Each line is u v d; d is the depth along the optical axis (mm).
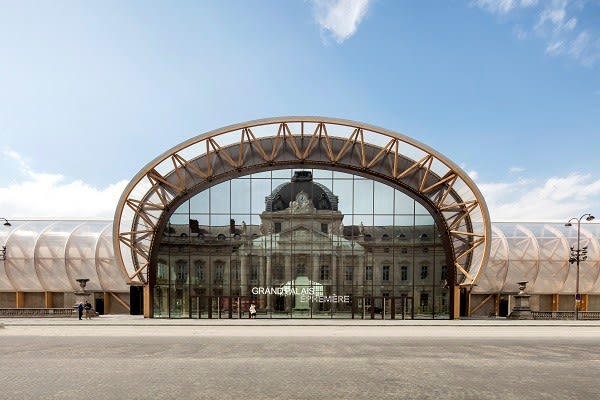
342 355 16828
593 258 42719
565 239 43531
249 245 37094
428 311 36250
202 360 15695
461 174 35562
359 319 35625
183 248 37125
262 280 36719
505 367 14656
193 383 12273
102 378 12891
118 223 35594
